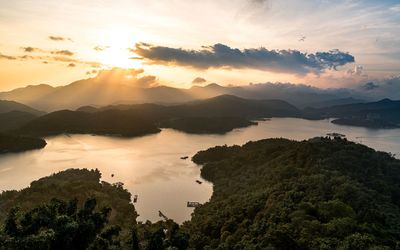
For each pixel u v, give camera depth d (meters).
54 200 72.19
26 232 57.66
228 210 151.88
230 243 115.81
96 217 70.25
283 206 130.00
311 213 121.69
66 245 58.09
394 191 177.25
